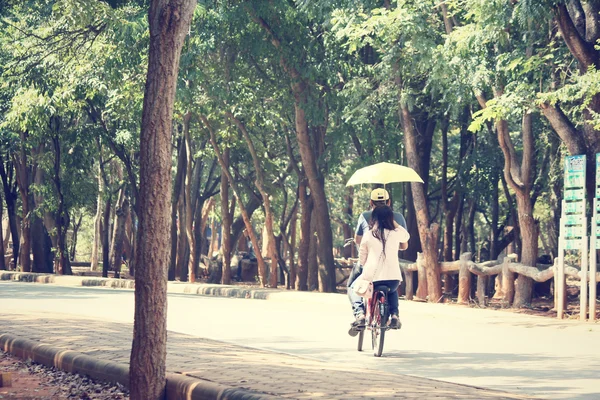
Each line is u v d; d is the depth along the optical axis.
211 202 52.50
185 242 38.81
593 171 19.33
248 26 27.58
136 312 8.01
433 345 13.02
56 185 36.50
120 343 10.79
